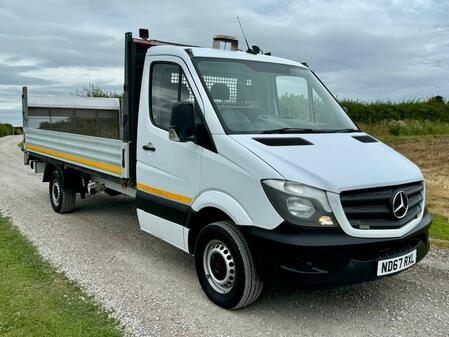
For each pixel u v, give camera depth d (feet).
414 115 97.04
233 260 13.78
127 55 18.52
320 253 12.10
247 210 13.17
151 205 17.33
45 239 21.77
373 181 12.82
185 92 15.93
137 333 13.01
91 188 25.22
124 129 18.74
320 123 17.02
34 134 29.76
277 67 17.79
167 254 19.90
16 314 13.78
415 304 15.21
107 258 19.26
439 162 47.73
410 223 13.76
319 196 12.25
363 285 16.67
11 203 30.07
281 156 13.14
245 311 14.48
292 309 14.70
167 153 16.29
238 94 16.01
